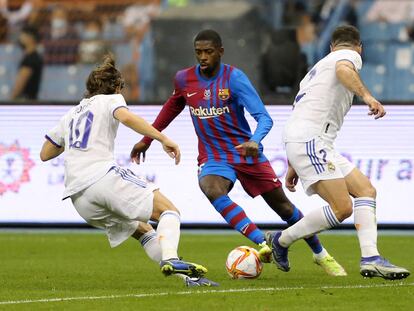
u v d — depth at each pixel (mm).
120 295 24438
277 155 45000
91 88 26297
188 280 26375
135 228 26266
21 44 69312
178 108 31156
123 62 70188
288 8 70438
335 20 70188
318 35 69812
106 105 25625
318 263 30438
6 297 24578
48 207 46875
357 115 45531
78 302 23188
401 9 71812
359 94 26484
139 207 25328
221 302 22734
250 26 65875
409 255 38188
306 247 41562
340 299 23406
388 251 39781
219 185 29312
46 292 25734
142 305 22344
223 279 28656
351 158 45625
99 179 25312
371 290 25156
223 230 46719
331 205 27266
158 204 25531
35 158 46750
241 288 25641
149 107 45125
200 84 29828
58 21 71875
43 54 70750
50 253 39500
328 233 47844
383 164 45594
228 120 29781
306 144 27422
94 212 25828
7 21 71500
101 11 72250
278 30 55906
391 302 22922
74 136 25797
